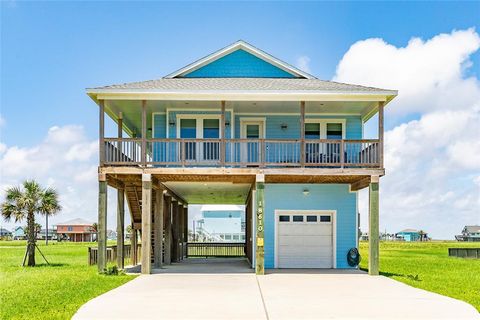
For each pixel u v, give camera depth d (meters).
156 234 18.58
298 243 18.64
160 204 18.45
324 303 10.46
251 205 20.14
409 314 9.36
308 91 16.11
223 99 16.14
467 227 118.50
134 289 12.54
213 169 15.97
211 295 11.54
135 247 21.25
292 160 18.55
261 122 19.33
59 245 56.12
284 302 10.57
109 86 16.48
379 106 16.30
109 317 9.04
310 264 18.55
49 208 21.97
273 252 18.58
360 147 17.89
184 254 27.45
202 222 54.97
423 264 23.98
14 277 15.76
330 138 19.25
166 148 18.81
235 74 20.89
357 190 18.58
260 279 14.80
